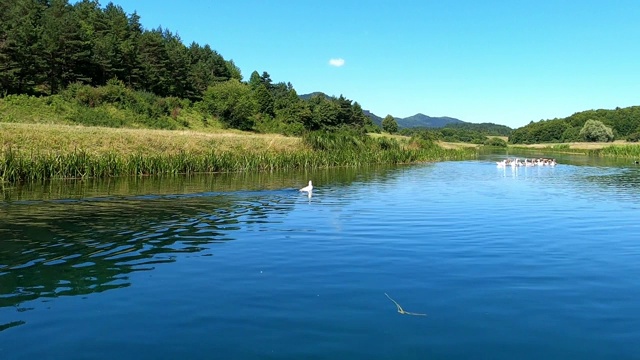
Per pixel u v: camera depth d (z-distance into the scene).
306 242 15.22
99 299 9.87
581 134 160.00
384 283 10.95
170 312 9.16
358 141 72.62
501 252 13.95
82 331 8.31
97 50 106.25
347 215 20.69
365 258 13.18
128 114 92.38
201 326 8.50
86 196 26.22
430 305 9.55
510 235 16.47
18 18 102.44
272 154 55.72
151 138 54.34
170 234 16.31
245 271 11.88
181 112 108.94
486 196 28.42
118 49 111.44
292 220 19.31
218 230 17.11
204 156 47.56
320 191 30.58
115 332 8.27
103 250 14.00
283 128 122.56
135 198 25.55
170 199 25.39
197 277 11.38
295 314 9.05
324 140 68.44
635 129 176.50
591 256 13.55
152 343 7.84
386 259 13.08
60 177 36.78
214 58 181.50
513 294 10.23
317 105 152.12
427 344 7.81
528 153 117.50
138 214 20.39
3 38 90.06
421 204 24.41
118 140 50.78
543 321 8.78
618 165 65.31
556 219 19.88
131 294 10.17
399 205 24.06
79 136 48.62
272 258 13.16
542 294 10.24
